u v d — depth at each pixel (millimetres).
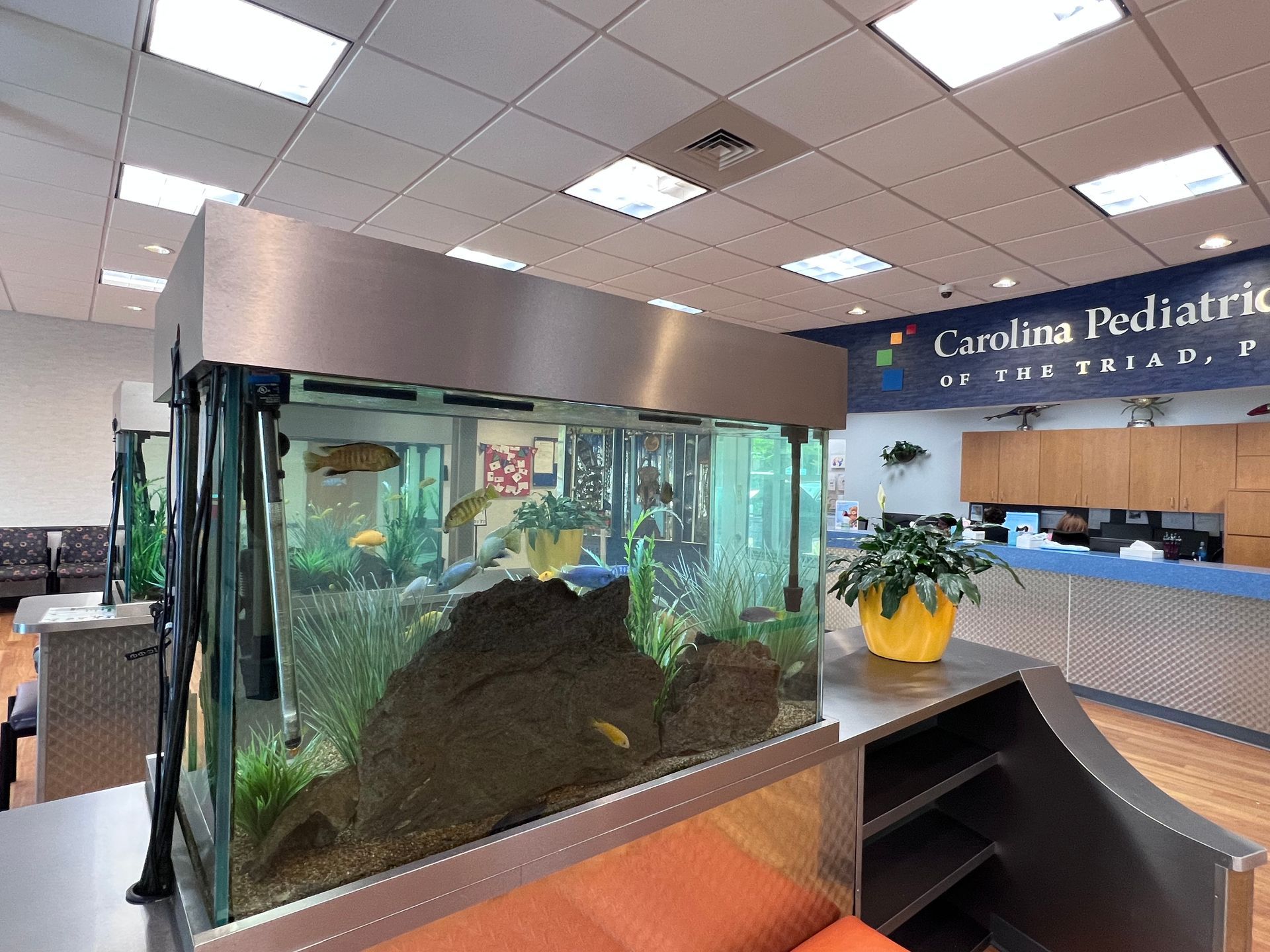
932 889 1754
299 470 708
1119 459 6766
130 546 2947
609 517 964
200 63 2816
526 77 2887
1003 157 3498
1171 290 5168
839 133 3297
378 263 741
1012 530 6941
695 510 1083
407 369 758
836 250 4949
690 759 1099
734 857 1188
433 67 2824
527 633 884
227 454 674
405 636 781
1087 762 1758
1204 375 4984
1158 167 3623
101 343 7969
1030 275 5434
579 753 950
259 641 688
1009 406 7512
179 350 810
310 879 731
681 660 1082
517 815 887
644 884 1046
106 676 2660
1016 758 1920
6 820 1010
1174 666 4152
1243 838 1520
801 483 1270
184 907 748
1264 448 5914
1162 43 2572
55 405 7742
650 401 982
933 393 6789
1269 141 3260
